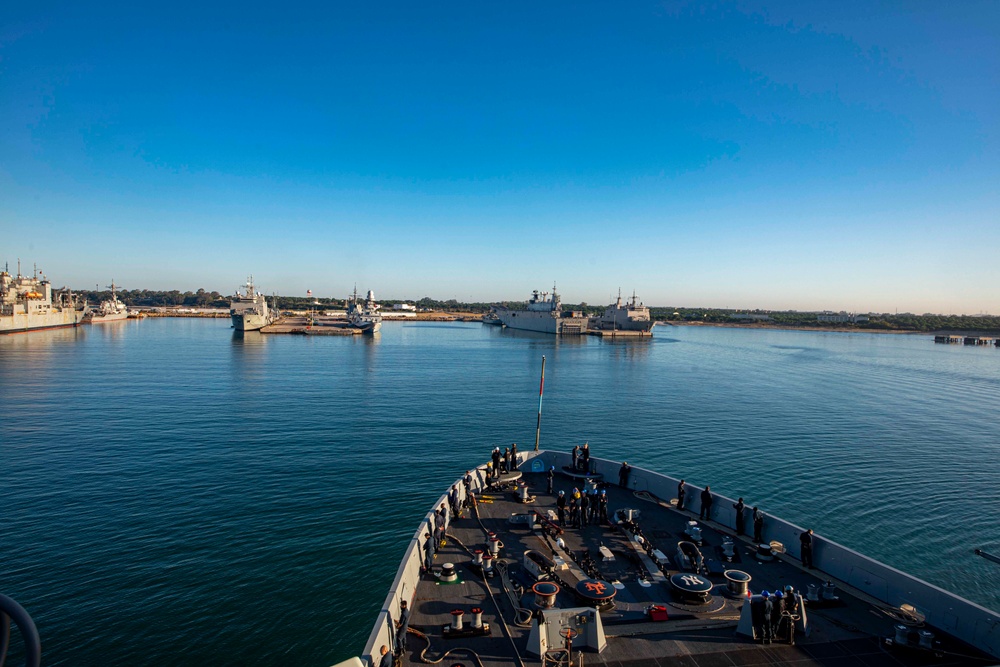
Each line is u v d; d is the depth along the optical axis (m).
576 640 15.14
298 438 59.66
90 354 138.62
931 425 75.00
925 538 38.56
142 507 39.34
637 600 17.39
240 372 111.69
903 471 53.22
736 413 79.88
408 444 58.38
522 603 17.16
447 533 22.55
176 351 151.25
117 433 60.22
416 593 17.88
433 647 15.12
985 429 73.12
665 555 20.64
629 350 189.25
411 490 44.06
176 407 75.06
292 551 33.28
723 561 20.38
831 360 166.38
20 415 68.38
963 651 15.13
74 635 25.03
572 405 83.44
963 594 31.89
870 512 42.94
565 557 20.17
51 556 31.92
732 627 16.08
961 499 45.88
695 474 51.31
